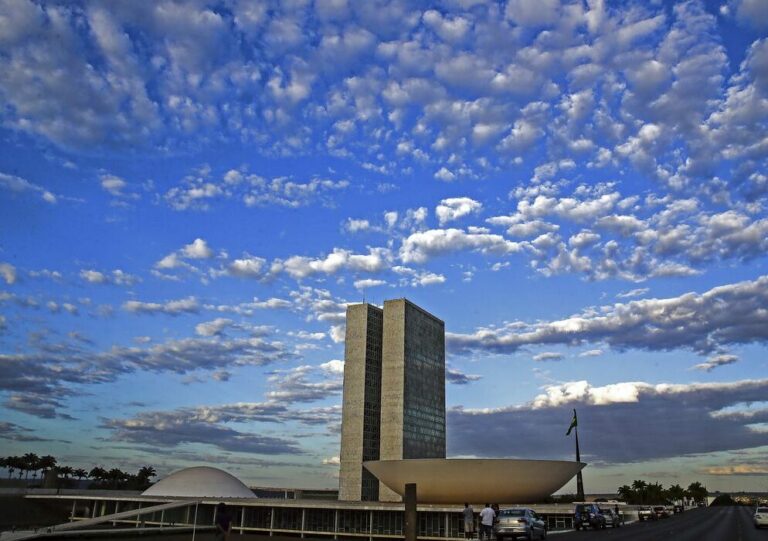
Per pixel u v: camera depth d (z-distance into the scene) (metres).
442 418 131.00
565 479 70.88
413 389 121.88
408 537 23.28
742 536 42.16
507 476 66.69
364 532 70.25
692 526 58.59
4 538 49.22
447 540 58.97
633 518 76.88
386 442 116.19
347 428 116.94
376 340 124.19
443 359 136.38
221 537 26.62
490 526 34.16
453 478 67.00
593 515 51.78
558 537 39.09
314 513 73.94
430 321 133.50
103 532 55.53
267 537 55.81
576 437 91.75
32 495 100.94
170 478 108.19
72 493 103.56
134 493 109.56
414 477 68.25
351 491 112.38
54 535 52.38
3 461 156.62
